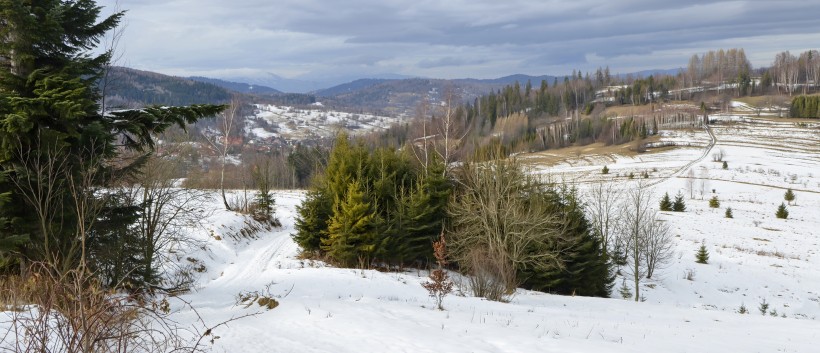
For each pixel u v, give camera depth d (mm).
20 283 9859
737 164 109000
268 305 14719
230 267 31391
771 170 101438
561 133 166375
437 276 17828
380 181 33500
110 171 15211
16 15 12641
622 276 41125
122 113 15281
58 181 13469
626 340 13438
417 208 32750
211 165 60000
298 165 90125
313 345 10602
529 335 12680
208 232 36031
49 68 13711
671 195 80938
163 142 20891
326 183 35062
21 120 12102
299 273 27844
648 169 106250
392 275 28641
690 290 38719
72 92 12742
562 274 31781
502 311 18047
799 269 44125
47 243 12328
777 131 152625
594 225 43625
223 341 10242
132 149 16641
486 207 28719
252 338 10734
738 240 53781
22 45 13156
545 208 30469
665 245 49312
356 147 36188
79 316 4656
